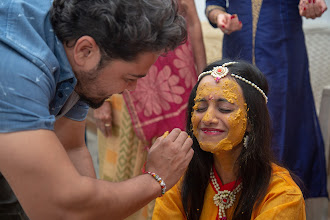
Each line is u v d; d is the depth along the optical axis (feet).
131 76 3.50
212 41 10.43
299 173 7.20
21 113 3.03
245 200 4.34
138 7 3.18
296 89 7.07
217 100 4.23
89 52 3.34
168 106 6.76
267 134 4.51
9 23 3.23
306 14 6.45
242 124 4.26
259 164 4.40
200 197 4.68
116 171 7.30
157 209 4.61
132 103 6.72
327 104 7.89
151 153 3.82
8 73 3.04
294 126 7.14
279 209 3.98
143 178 3.63
